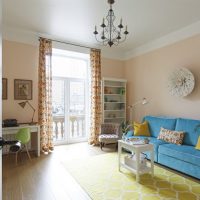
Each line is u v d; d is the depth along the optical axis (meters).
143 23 3.58
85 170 3.03
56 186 2.50
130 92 5.32
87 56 5.04
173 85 3.94
